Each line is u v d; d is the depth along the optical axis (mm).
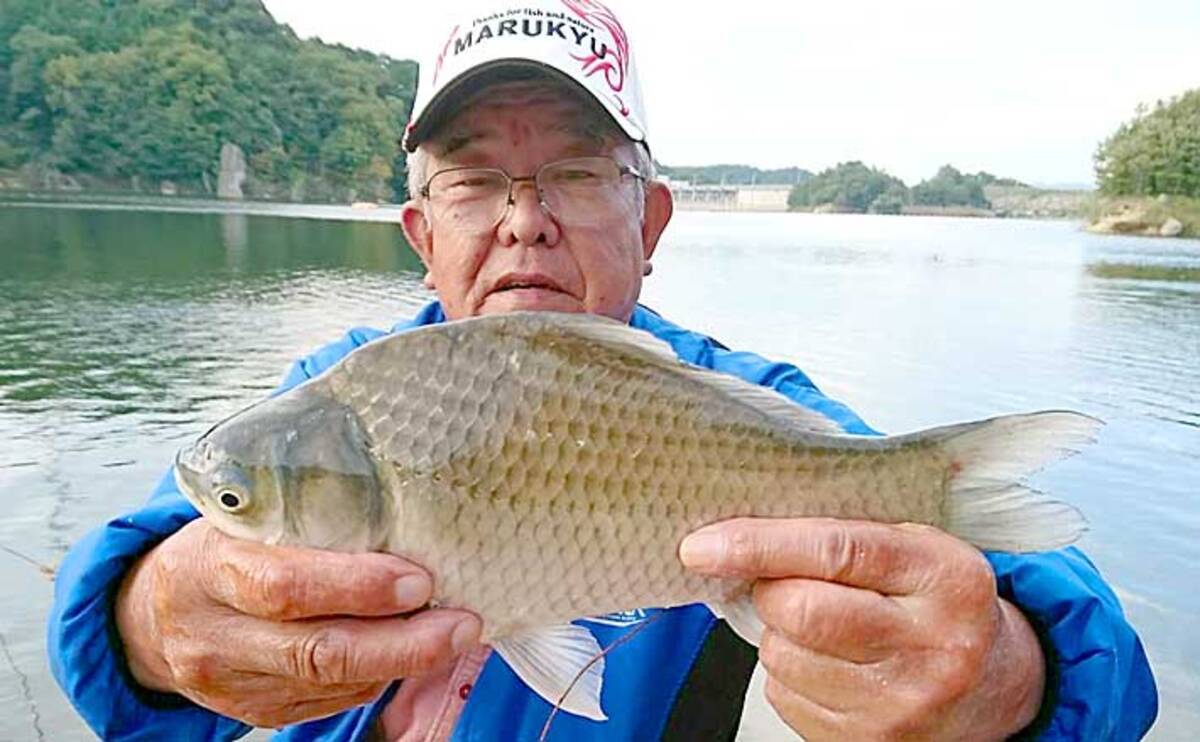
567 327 322
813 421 333
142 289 4484
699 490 323
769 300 4602
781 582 286
